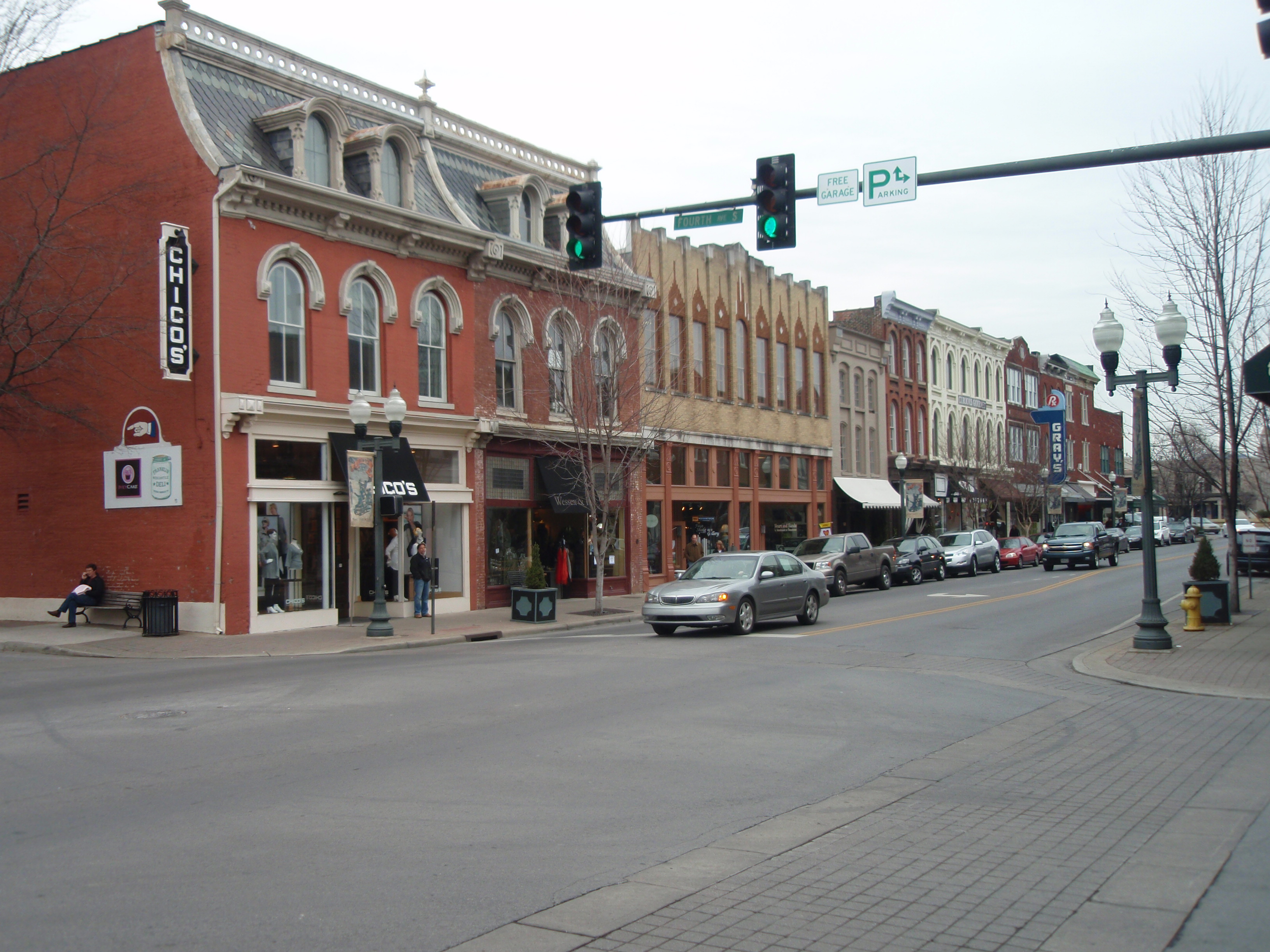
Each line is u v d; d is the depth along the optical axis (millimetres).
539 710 11773
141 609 21625
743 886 5926
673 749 9758
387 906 5582
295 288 23047
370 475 21625
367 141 24703
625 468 30797
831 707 12023
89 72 23172
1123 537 56938
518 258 28578
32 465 23906
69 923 5328
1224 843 6664
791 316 44250
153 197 22078
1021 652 17438
